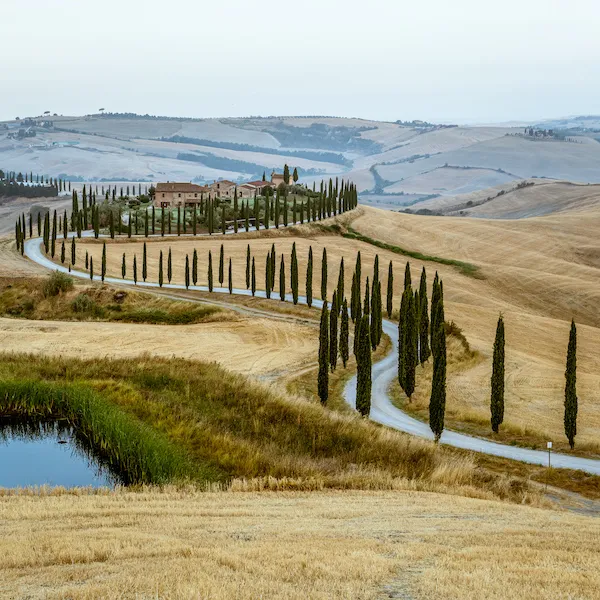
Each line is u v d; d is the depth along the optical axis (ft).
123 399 188.03
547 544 75.56
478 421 208.74
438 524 87.66
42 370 218.79
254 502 102.01
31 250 520.42
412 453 158.81
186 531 77.61
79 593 52.37
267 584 55.16
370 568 61.26
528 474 162.71
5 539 71.97
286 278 477.36
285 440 164.76
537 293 539.70
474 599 53.42
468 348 306.35
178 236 583.17
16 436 168.45
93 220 568.82
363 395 205.46
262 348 304.91
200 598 51.26
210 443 153.79
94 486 129.70
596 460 173.99
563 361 316.60
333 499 107.14
